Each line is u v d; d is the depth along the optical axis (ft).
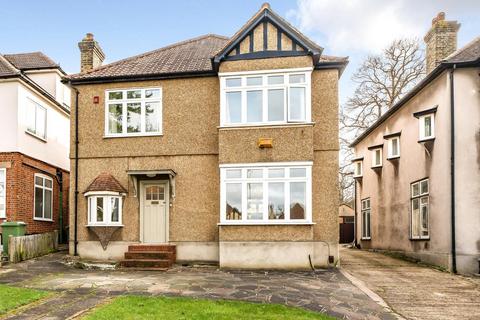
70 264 44.80
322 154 45.21
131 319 22.77
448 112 45.85
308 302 28.37
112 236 47.62
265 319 23.48
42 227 58.85
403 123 59.67
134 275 38.50
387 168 66.08
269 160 44.37
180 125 48.29
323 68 46.34
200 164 47.42
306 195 43.55
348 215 111.34
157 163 48.16
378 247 70.18
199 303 26.68
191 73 48.19
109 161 49.03
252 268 43.14
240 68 45.85
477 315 26.96
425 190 51.93
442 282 37.81
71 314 24.02
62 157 66.90
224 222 44.09
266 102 45.29
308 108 44.39
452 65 45.37
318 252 43.98
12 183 52.13
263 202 44.04
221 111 45.68
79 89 50.62
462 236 43.93
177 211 47.16
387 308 28.02
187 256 46.44
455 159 44.96
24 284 33.24
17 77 52.95
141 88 49.57
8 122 53.06
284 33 45.80
